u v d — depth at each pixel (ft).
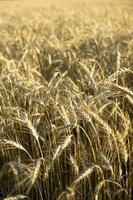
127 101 16.83
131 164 13.85
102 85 15.60
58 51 27.20
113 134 12.88
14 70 19.11
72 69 22.65
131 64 20.42
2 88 16.43
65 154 13.61
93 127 12.94
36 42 29.45
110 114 14.42
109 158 13.24
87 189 13.70
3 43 31.60
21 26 40.57
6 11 70.64
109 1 86.84
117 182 13.01
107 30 34.14
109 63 22.08
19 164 12.38
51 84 16.55
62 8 69.31
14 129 14.61
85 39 29.60
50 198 13.93
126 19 45.14
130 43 23.04
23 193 13.37
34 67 23.03
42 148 14.10
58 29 39.60
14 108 14.52
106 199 13.48
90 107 14.02
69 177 13.84
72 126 12.78
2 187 14.64
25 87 16.08
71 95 14.66
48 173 13.28
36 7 76.48
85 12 59.72
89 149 13.79
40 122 14.88
